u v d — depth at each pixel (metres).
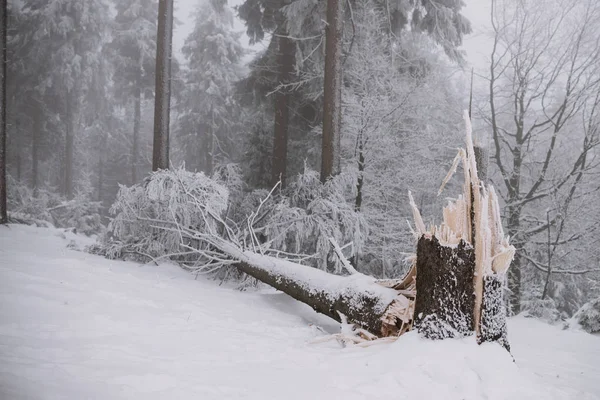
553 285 17.42
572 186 13.16
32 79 28.19
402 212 13.33
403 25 13.77
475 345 3.44
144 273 7.41
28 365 2.45
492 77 13.67
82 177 33.91
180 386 2.49
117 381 2.41
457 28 13.41
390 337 4.07
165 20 10.83
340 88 10.24
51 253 8.16
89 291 4.78
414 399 2.78
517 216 13.28
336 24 10.16
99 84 32.88
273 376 2.90
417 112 13.74
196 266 8.40
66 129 30.17
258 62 14.91
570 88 13.40
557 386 3.39
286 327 4.87
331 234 9.23
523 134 15.48
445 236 3.76
